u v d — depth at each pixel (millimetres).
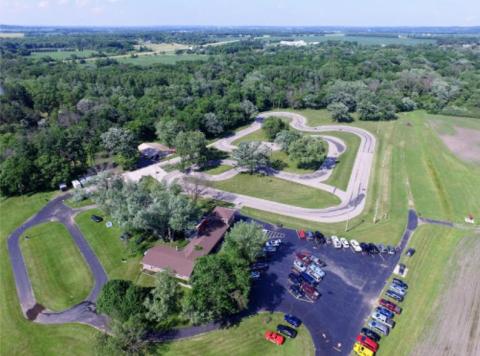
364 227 73062
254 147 97625
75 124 118938
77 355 44719
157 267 57969
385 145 119938
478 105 158625
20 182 85000
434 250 64875
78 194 82250
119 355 42125
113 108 131500
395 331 47750
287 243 67750
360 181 93875
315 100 168250
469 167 102125
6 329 49219
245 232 56312
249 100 165250
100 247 66625
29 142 96562
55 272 60344
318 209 80438
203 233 66312
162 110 134375
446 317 49938
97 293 55375
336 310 51531
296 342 46188
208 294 45781
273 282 57094
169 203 64938
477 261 61656
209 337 46656
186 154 100250
